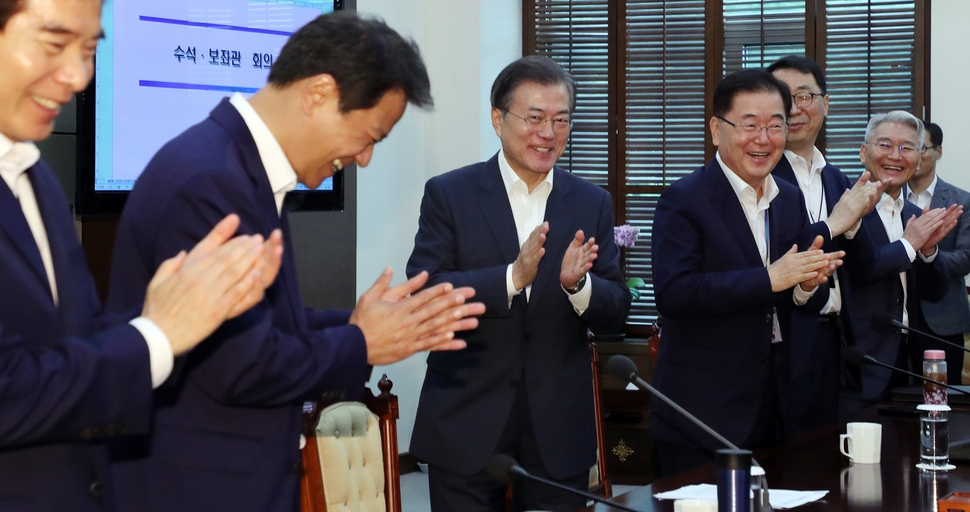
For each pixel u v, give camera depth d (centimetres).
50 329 120
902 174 364
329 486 212
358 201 506
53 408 110
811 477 207
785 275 249
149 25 325
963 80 525
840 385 333
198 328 120
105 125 314
